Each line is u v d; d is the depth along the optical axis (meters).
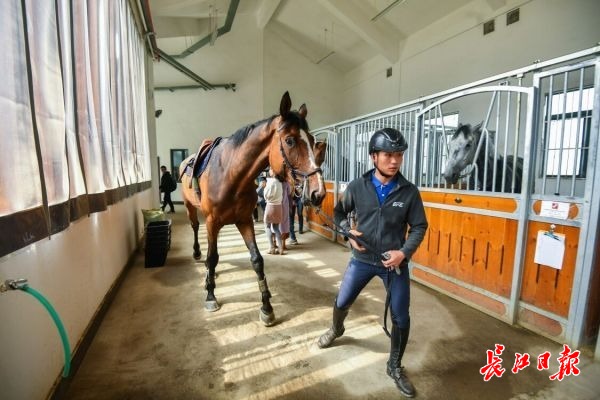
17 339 1.20
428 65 7.63
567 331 1.99
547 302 2.11
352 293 1.70
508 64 5.80
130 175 3.66
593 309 1.96
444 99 2.81
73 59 1.81
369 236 1.54
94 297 2.19
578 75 3.89
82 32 1.96
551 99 2.04
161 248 3.52
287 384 1.63
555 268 2.04
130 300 2.64
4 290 0.92
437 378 1.70
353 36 9.19
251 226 2.42
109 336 2.07
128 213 3.67
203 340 2.04
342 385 1.63
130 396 1.53
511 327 2.26
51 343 1.48
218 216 2.32
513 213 2.26
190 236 5.33
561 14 4.96
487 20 6.14
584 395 1.59
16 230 1.07
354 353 1.91
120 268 3.09
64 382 1.55
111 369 1.73
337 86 11.41
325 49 10.33
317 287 3.00
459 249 2.72
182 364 1.79
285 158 1.79
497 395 1.58
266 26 10.30
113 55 2.96
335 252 4.34
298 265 3.70
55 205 1.42
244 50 10.32
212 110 10.48
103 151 2.45
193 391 1.58
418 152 3.17
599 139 1.78
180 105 10.41
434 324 2.30
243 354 1.89
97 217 2.34
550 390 1.62
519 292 2.26
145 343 1.99
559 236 2.00
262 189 5.02
